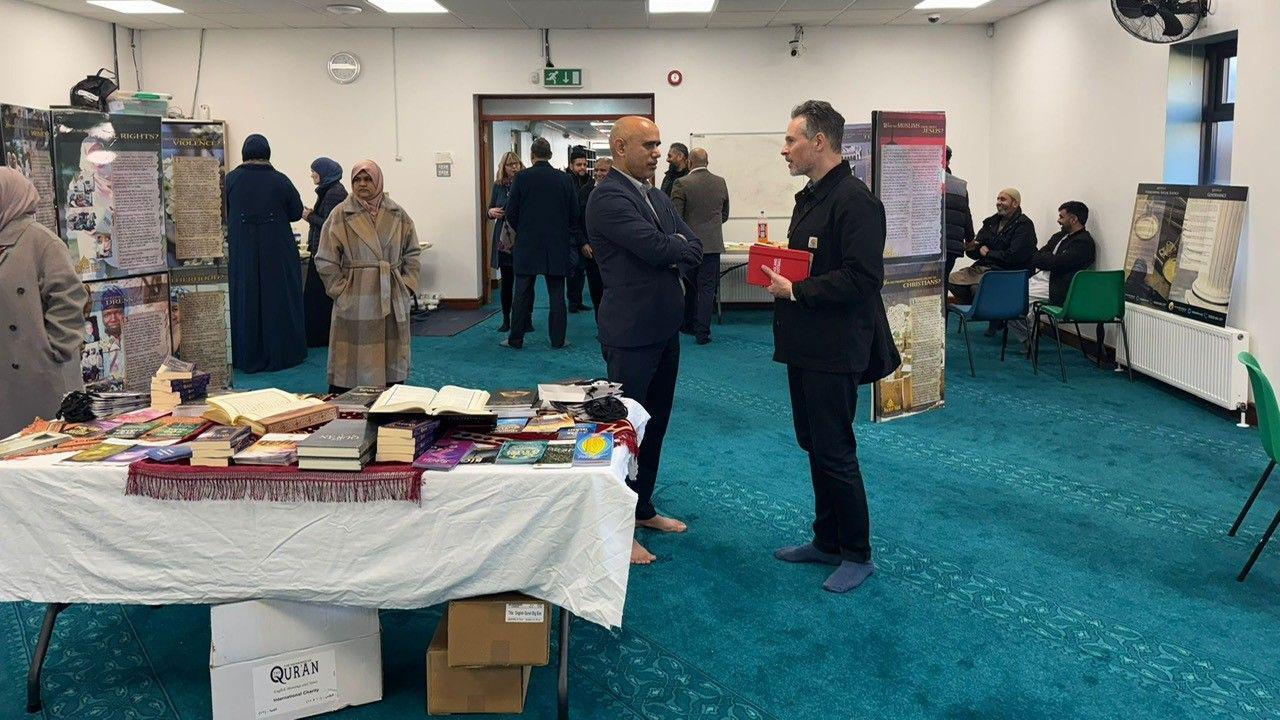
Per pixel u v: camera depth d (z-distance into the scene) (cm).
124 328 531
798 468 465
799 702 255
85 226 502
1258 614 308
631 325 329
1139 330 651
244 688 240
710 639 290
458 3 859
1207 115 653
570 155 936
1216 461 475
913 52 987
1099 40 751
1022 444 508
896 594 322
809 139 306
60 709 250
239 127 1010
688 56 997
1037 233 877
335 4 866
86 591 240
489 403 272
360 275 498
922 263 563
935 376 583
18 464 236
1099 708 253
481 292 1059
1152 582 333
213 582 237
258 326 710
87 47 930
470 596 238
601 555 229
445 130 1010
